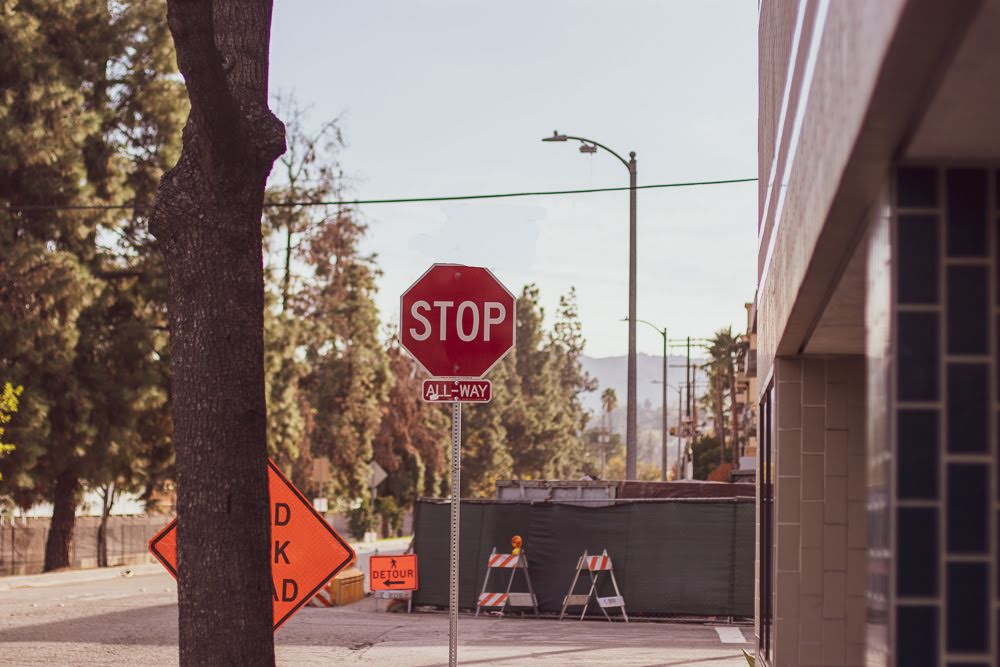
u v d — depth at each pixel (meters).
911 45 2.62
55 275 35.06
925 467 3.11
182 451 7.09
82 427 36.75
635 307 31.38
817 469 7.42
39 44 36.66
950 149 3.12
